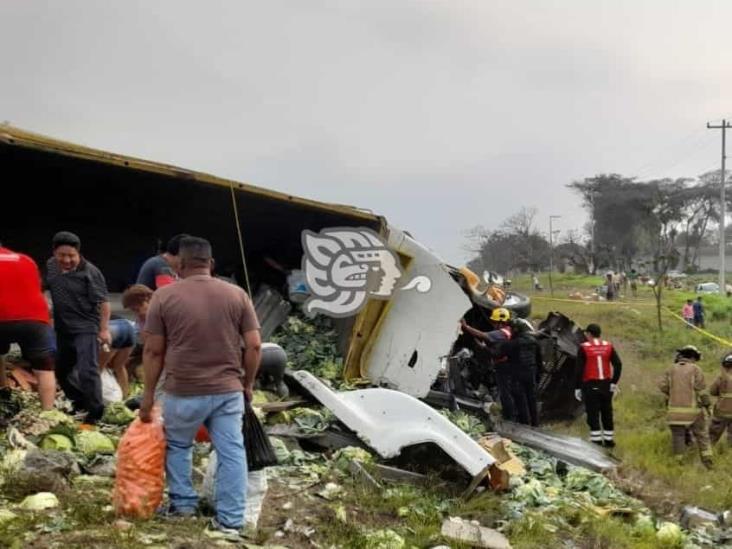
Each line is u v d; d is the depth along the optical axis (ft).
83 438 20.54
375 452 24.76
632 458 33.35
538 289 190.19
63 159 27.30
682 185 298.15
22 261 21.74
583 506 24.53
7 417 21.62
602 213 300.61
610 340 81.05
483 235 277.64
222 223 38.32
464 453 23.35
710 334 86.33
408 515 20.65
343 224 36.88
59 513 16.15
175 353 16.31
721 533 24.29
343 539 18.16
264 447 17.47
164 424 16.65
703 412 34.55
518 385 36.73
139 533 15.33
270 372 28.37
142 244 37.70
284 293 38.86
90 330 23.20
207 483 17.83
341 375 34.19
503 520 21.94
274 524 18.25
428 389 34.88
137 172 29.04
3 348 22.36
